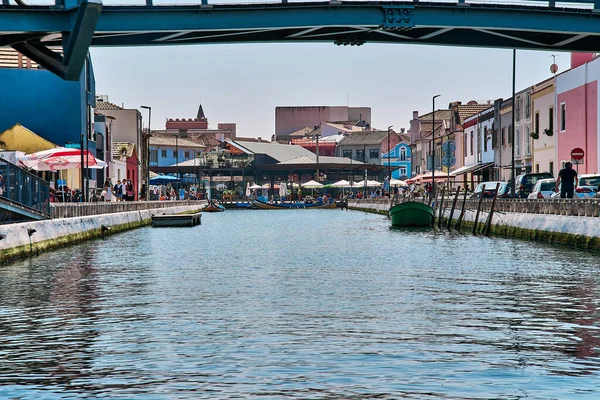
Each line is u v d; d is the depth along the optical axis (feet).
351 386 40.55
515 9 141.28
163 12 130.52
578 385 40.55
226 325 57.62
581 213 120.98
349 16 137.80
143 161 382.83
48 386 41.29
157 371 44.04
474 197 216.95
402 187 454.40
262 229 215.92
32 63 247.29
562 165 220.84
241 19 133.90
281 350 48.98
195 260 112.57
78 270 97.40
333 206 465.88
